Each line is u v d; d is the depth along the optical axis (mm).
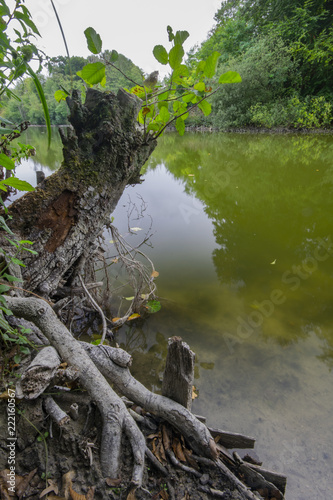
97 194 1747
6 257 1332
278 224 4152
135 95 1830
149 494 1005
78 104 1693
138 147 1868
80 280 1930
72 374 1126
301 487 1213
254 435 1425
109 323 2246
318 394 1661
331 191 5383
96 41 1308
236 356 1947
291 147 9453
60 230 1667
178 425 1185
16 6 855
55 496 937
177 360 1191
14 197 3600
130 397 1268
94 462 1029
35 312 1259
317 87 14516
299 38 13477
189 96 1660
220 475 1104
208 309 2430
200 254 3332
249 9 16266
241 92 13883
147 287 2684
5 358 1207
